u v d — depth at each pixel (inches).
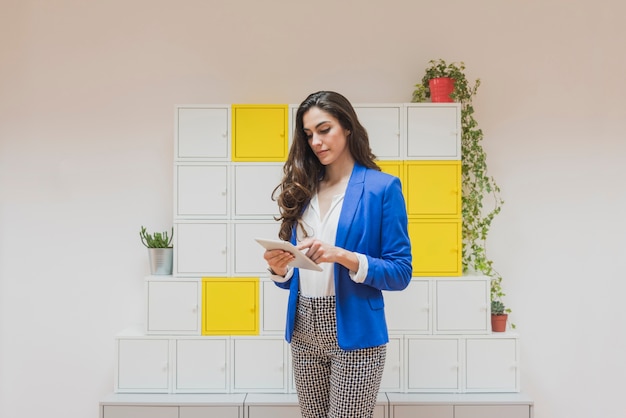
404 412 82.4
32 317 99.7
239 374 87.5
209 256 88.4
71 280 99.6
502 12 99.5
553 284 98.7
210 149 88.4
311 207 60.2
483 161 92.9
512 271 98.7
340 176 60.2
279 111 88.4
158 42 99.6
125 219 99.5
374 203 56.8
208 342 87.6
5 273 99.7
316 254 52.0
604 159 99.0
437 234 88.3
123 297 99.5
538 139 99.0
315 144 57.3
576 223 98.8
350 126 58.4
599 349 98.7
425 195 88.3
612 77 99.1
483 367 87.0
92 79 99.7
